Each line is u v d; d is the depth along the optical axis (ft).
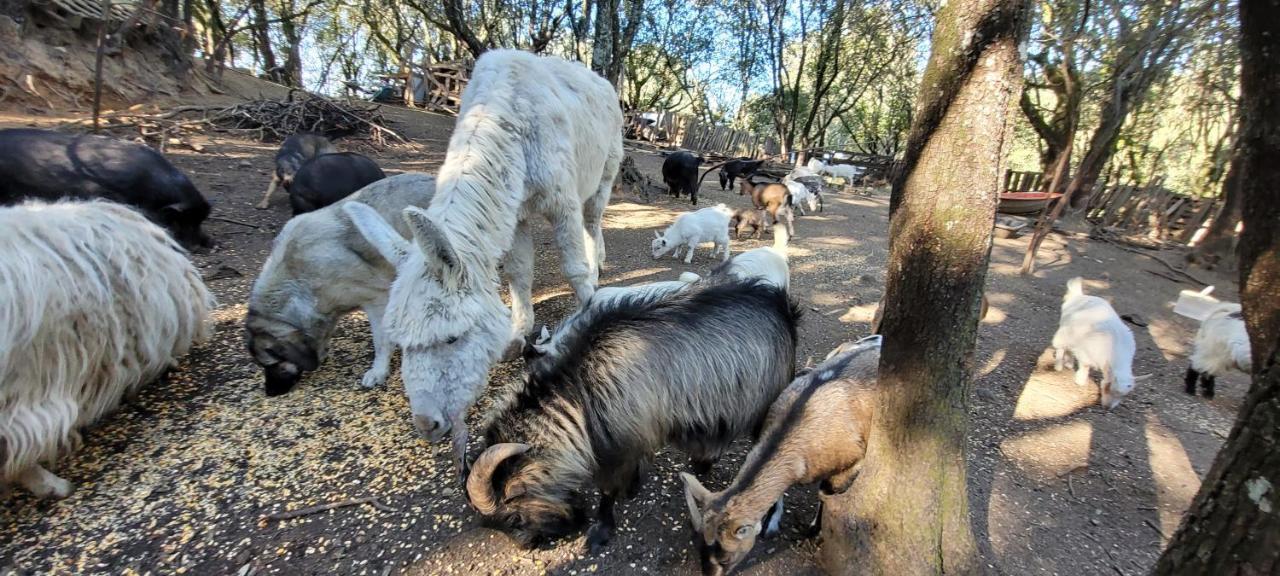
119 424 10.31
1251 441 4.61
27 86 31.14
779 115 79.61
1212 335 13.51
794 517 9.34
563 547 8.33
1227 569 4.71
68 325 8.76
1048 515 9.59
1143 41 21.72
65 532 8.12
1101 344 12.97
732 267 13.80
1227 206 30.78
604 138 14.46
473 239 9.00
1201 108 42.73
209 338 13.01
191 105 38.73
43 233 8.77
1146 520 9.63
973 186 6.01
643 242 25.89
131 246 10.25
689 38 87.56
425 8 49.83
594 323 8.48
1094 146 23.85
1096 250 32.96
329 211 11.68
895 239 6.73
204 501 8.79
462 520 8.69
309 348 11.43
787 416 8.17
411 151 39.34
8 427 7.88
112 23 38.19
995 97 5.72
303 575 7.73
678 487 9.76
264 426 10.52
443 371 8.01
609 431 7.84
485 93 10.94
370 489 9.20
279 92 54.65
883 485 7.43
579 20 50.75
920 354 6.77
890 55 78.48
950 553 7.38
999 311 19.98
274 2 82.84
